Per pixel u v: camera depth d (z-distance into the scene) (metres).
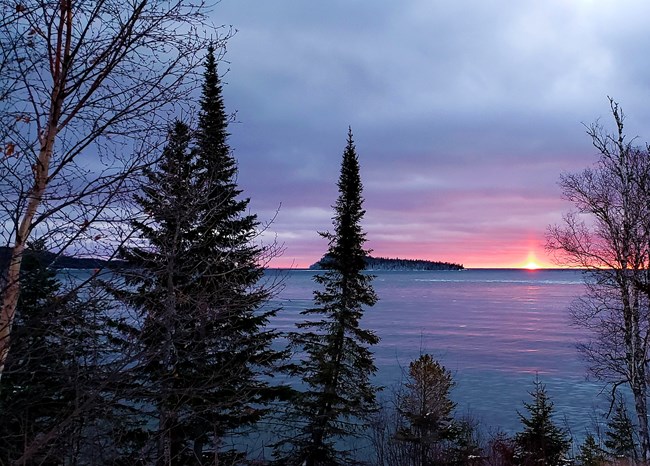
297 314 119.00
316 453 16.19
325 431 16.69
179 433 8.38
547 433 19.17
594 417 36.91
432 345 76.75
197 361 6.27
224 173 7.13
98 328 4.12
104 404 4.18
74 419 4.13
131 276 4.27
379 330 96.31
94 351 4.13
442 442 20.86
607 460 18.91
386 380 45.38
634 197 15.48
